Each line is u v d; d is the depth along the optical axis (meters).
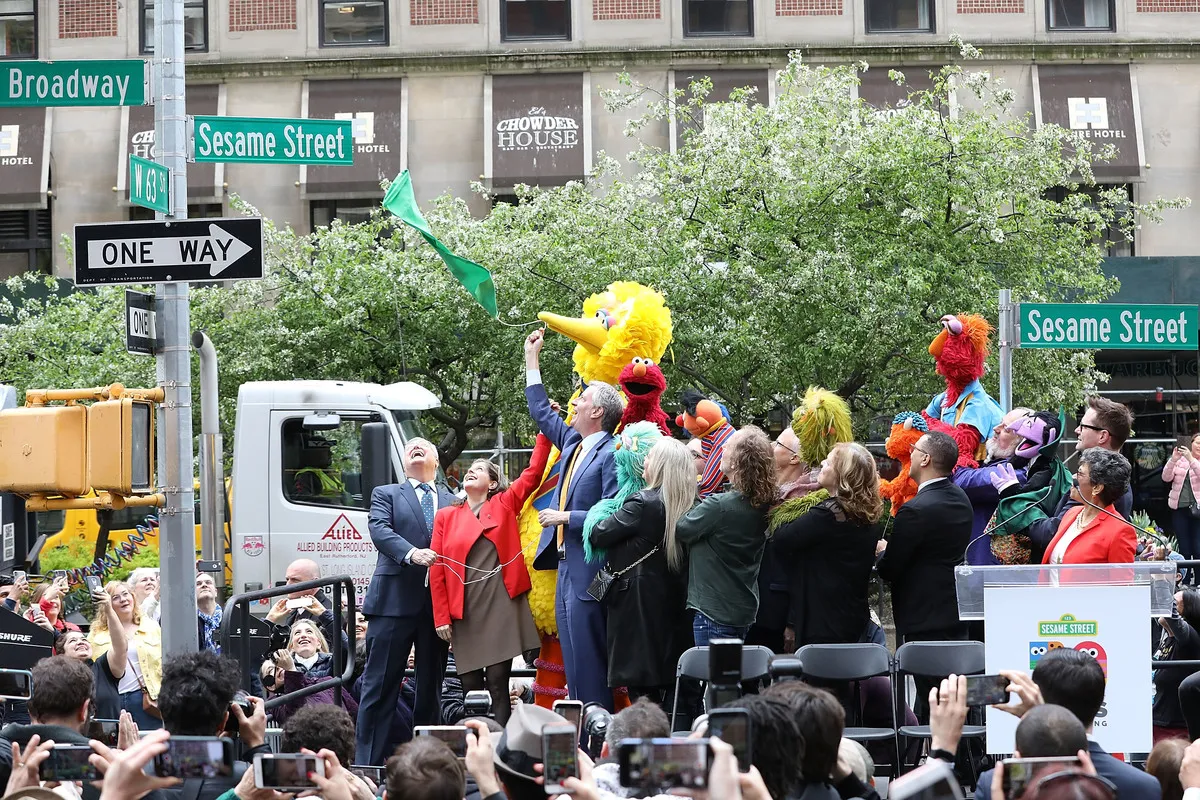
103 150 25.11
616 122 25.06
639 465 7.43
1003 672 4.70
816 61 25.14
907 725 6.99
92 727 5.04
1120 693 5.88
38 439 7.16
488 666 8.00
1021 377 17.47
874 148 17.39
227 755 3.32
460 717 8.56
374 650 8.07
